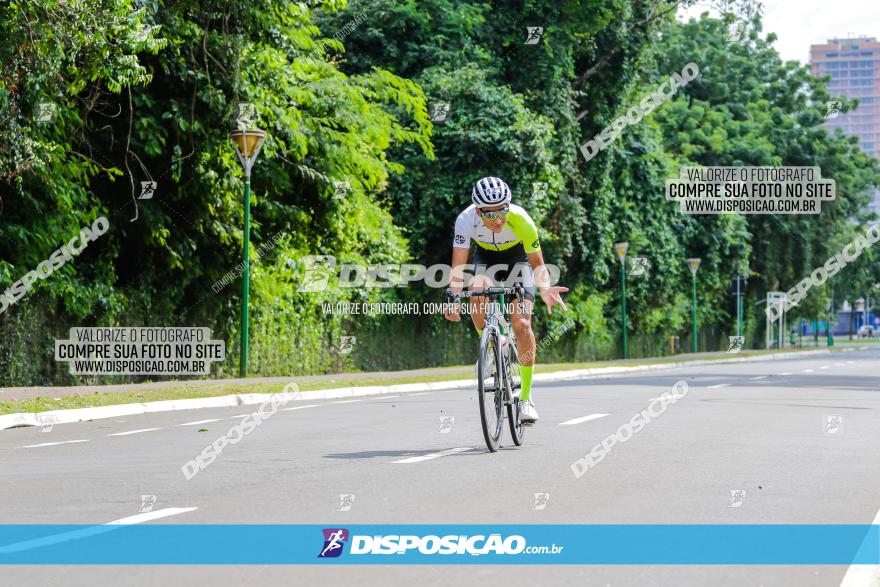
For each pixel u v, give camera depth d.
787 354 59.34
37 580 5.21
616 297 48.38
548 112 37.22
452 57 34.69
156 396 17.23
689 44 63.16
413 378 24.89
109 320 20.67
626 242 43.44
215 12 19.98
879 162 70.00
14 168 16.91
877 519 6.82
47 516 6.88
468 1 36.28
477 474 8.70
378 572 5.40
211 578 5.26
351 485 8.12
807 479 8.56
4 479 8.66
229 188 22.23
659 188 49.25
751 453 10.27
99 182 20.91
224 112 20.66
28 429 13.73
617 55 41.25
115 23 16.19
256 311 24.80
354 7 34.47
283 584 5.14
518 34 37.22
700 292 58.69
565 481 8.33
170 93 20.62
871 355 58.44
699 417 14.34
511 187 33.56
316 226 25.19
